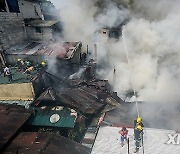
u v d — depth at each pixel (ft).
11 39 92.53
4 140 51.67
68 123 63.10
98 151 44.06
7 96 71.00
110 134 48.44
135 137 42.78
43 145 50.78
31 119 64.34
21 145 51.55
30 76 71.72
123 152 43.39
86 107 68.39
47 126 62.85
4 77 73.72
